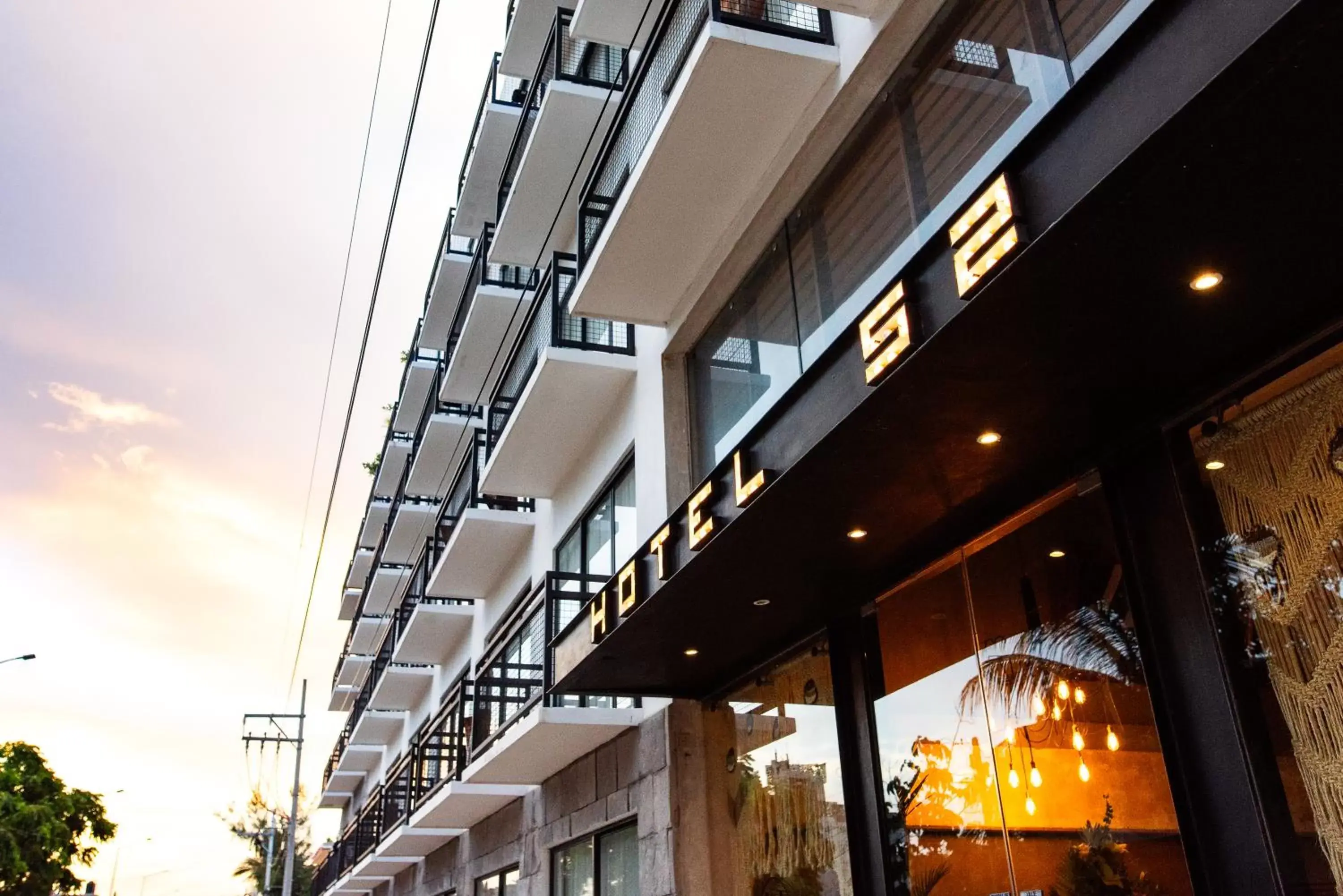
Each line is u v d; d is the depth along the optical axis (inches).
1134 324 146.2
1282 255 131.6
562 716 357.7
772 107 273.6
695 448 360.2
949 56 238.8
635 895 355.3
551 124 460.1
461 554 600.7
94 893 2610.7
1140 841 169.6
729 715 323.6
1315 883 139.3
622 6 406.3
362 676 1368.1
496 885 550.3
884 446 180.4
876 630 253.8
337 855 1127.6
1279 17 101.8
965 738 218.2
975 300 138.0
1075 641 189.8
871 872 242.7
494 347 635.5
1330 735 141.0
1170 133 109.9
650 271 344.5
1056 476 192.9
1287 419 153.7
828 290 280.5
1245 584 156.1
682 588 247.4
